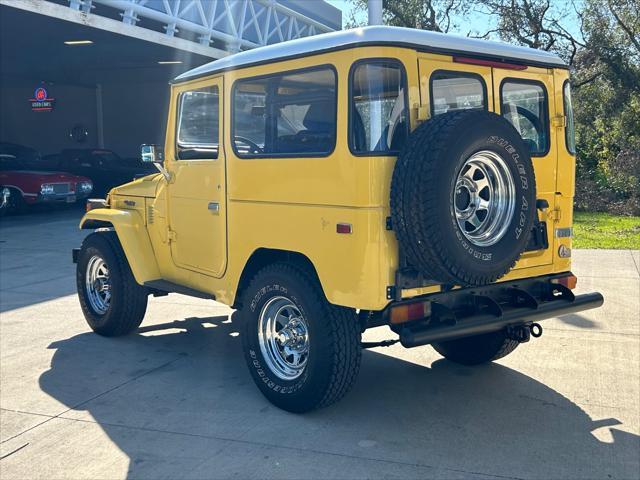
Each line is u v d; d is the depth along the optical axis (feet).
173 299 27.40
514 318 14.87
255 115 15.93
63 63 83.92
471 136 13.05
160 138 100.22
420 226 12.84
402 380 17.94
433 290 14.17
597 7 69.51
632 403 16.21
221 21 68.69
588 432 14.62
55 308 25.96
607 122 71.00
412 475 12.80
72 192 60.75
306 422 15.28
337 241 14.02
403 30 13.92
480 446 14.01
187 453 13.87
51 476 13.08
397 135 13.74
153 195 20.10
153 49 73.97
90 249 21.76
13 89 106.42
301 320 15.44
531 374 18.30
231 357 19.99
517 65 15.72
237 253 16.76
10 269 34.09
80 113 104.37
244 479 12.77
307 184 14.60
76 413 15.98
